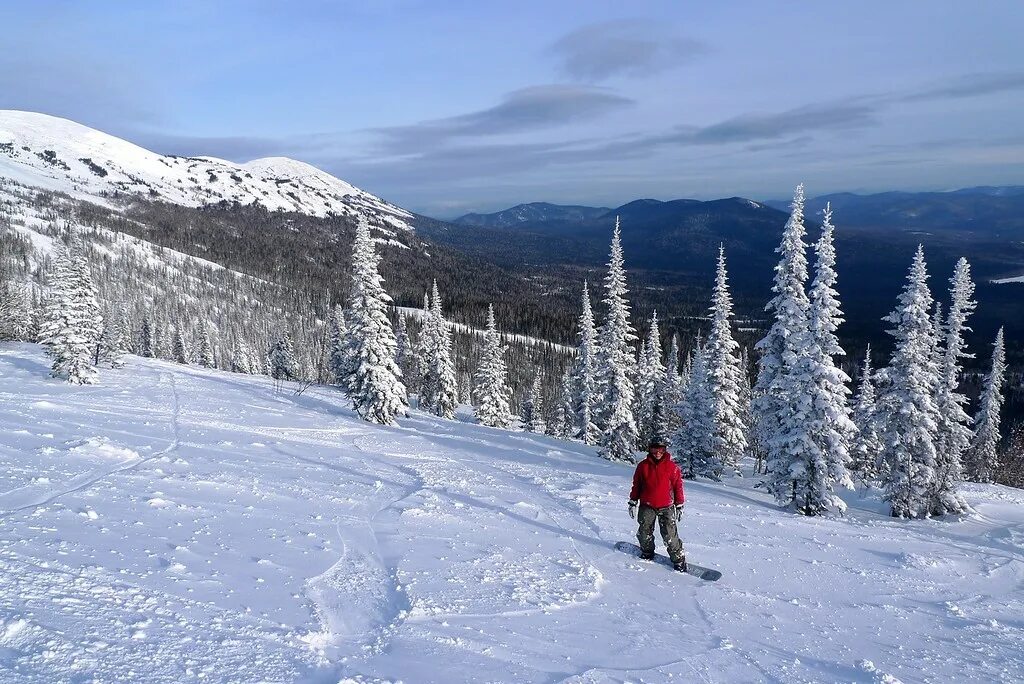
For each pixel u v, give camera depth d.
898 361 24.69
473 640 5.74
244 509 9.68
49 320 35.19
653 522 9.95
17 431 14.33
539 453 27.16
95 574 5.70
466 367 114.38
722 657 6.21
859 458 30.22
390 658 5.05
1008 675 6.65
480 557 8.79
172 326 114.12
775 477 20.98
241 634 4.99
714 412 33.53
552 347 151.50
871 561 12.00
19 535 6.54
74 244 36.31
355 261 35.41
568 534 11.13
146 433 17.53
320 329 155.38
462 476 16.64
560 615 6.89
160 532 7.63
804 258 23.16
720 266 34.03
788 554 11.80
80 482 9.86
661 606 7.80
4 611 4.53
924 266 24.55
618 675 5.37
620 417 35.50
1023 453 56.69
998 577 11.68
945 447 25.58
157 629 4.77
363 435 26.23
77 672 3.86
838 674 6.12
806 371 20.97
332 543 8.54
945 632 8.15
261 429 23.41
